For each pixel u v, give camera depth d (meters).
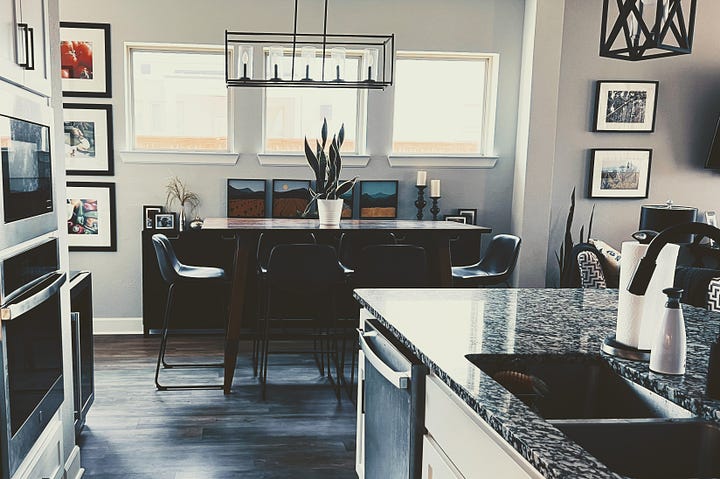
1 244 1.75
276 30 5.05
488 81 5.43
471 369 1.42
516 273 5.29
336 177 3.99
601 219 5.55
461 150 5.48
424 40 5.21
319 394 3.76
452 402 1.40
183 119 5.18
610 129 5.44
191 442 3.06
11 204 1.83
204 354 4.55
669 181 5.58
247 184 5.14
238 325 3.72
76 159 4.99
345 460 2.90
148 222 5.01
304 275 3.61
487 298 2.30
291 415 3.43
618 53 1.79
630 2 1.69
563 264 5.31
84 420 3.17
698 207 5.64
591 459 0.96
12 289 1.85
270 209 5.21
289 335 4.91
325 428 3.26
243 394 3.74
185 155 5.03
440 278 3.95
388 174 5.30
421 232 3.79
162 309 4.94
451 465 1.40
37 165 2.11
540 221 5.23
